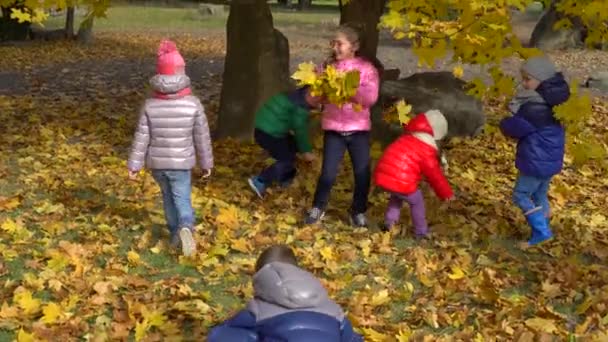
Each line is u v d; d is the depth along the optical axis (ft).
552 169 19.79
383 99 31.60
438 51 16.03
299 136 22.89
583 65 68.03
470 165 29.27
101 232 20.35
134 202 23.00
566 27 19.69
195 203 22.80
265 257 10.75
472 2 15.58
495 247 20.18
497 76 18.53
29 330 14.64
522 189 20.20
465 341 14.64
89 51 68.49
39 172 26.18
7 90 45.98
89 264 17.94
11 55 63.46
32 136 31.94
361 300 16.25
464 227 21.53
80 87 47.75
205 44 77.97
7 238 19.75
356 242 20.18
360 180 21.15
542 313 15.90
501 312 15.76
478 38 16.25
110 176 25.84
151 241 19.84
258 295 10.21
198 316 15.40
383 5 30.30
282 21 106.11
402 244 20.31
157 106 18.26
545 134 19.56
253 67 30.37
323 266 18.31
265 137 22.99
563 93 19.34
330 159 20.97
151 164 18.54
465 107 32.91
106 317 15.25
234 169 27.09
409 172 20.06
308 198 24.03
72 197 23.18
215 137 31.42
